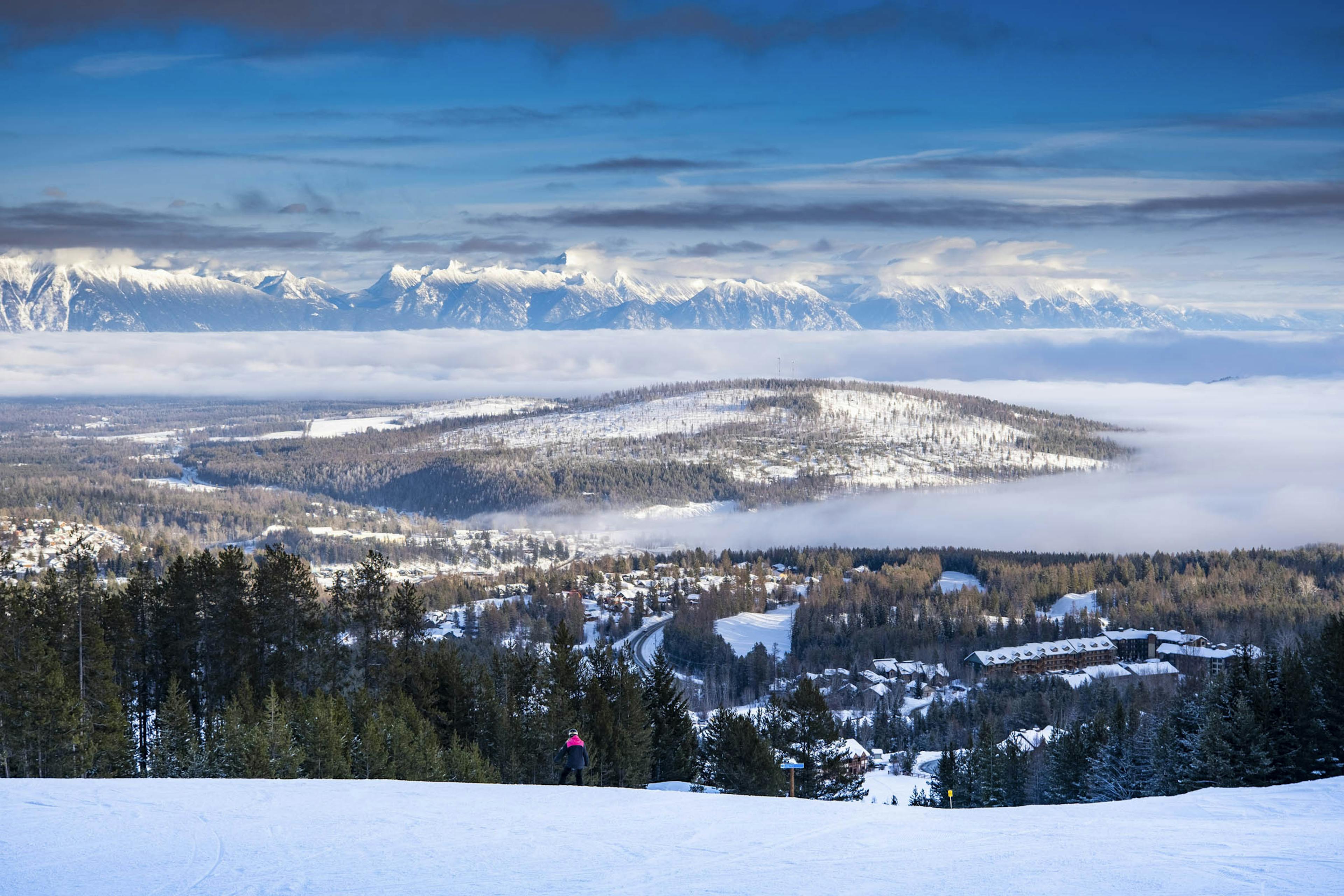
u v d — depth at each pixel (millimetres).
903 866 20422
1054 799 90375
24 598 70125
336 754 61281
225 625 76875
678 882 19172
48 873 20016
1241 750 61844
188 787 32031
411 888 18703
